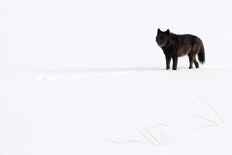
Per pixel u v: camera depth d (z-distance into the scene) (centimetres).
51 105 1190
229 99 1178
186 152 702
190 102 1147
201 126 883
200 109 1052
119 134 851
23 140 823
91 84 1599
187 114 1002
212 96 1232
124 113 1041
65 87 1546
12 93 1445
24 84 1681
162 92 1342
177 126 895
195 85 1474
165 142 775
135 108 1096
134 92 1366
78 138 828
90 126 925
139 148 737
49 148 757
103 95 1330
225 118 946
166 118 970
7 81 1831
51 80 1789
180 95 1270
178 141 777
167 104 1132
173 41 2217
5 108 1168
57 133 873
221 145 737
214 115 980
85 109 1113
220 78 1686
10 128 928
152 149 728
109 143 782
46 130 902
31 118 1025
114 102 1195
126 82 1622
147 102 1172
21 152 736
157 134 838
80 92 1413
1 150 753
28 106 1188
